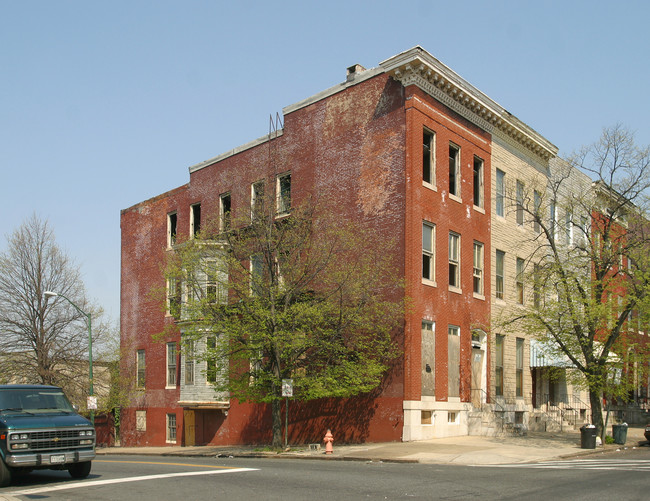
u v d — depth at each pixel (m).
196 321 26.33
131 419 42.59
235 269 26.88
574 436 30.34
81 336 43.69
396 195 28.16
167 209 42.44
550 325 27.69
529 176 36.25
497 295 32.88
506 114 33.53
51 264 44.12
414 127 28.09
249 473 16.06
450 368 28.77
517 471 16.53
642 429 39.12
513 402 32.66
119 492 13.15
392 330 27.14
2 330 42.47
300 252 27.47
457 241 30.34
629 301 26.55
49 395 16.67
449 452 22.16
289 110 33.97
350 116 30.81
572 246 38.00
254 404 33.75
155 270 42.66
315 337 25.72
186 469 17.59
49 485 14.64
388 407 26.78
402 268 27.42
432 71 28.58
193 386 35.97
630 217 29.17
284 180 33.94
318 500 11.75
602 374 26.80
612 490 12.86
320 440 29.39
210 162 39.06
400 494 12.40
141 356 42.91
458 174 30.83
